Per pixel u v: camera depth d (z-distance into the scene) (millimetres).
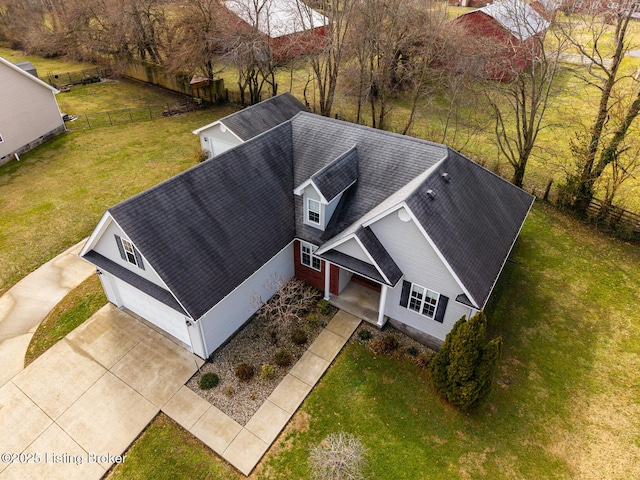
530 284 20516
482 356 13672
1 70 28891
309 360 16844
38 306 19344
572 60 44375
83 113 38906
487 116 34625
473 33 41156
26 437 14266
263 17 42344
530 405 15258
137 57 47969
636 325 18359
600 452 13883
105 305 19391
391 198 17234
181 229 15930
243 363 16656
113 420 14750
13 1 55219
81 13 45125
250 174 19109
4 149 30344
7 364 16688
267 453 13852
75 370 16406
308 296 19172
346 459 12531
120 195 27203
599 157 24828
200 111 40125
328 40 33906
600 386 15938
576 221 24828
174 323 16984
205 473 13344
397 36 34906
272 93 42031
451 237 15562
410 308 17375
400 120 36625
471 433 14383
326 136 20984
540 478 13227
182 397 15484
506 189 20422
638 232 22844
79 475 13297
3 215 25281
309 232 18812
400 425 14602
